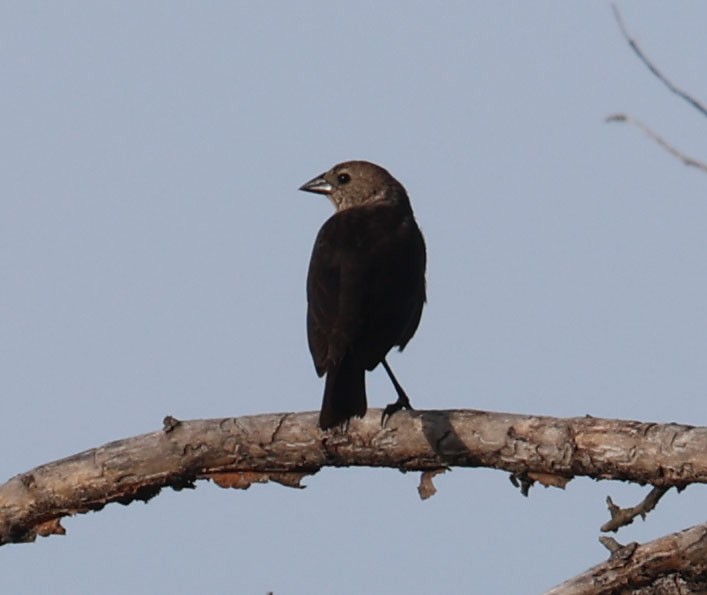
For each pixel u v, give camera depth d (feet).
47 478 34.96
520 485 32.89
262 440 33.99
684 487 31.19
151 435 34.53
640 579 30.25
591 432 31.58
